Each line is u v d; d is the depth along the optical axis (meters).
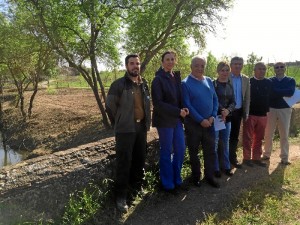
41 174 4.10
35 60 19.45
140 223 4.26
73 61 14.20
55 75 21.17
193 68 4.98
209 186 5.26
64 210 4.16
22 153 15.00
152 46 13.98
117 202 4.53
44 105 23.67
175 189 5.01
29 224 3.78
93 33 13.37
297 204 4.61
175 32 14.70
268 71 11.99
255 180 5.51
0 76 25.83
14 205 3.73
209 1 13.02
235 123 5.94
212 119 5.01
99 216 4.28
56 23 12.59
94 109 20.47
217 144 5.57
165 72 4.75
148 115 4.64
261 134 6.23
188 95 4.98
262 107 6.10
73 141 14.57
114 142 5.18
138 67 4.44
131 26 14.22
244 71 13.05
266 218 4.25
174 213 4.48
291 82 6.32
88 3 12.07
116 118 4.43
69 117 18.69
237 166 6.09
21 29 14.34
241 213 4.41
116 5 12.96
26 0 12.34
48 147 14.74
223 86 5.47
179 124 4.91
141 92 4.59
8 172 4.01
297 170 5.96
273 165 6.30
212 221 4.21
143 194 4.87
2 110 25.06
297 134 8.56
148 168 5.46
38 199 3.94
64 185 4.20
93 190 4.52
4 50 17.30
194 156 5.14
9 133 19.09
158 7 13.20
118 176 4.51
